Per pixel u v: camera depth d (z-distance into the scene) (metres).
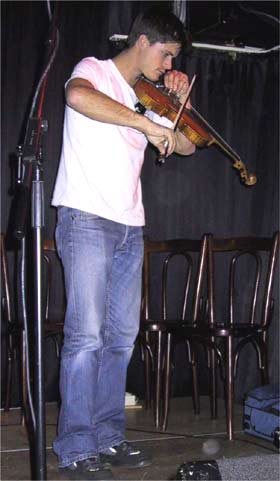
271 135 3.85
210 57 3.81
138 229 2.42
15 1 3.44
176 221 3.78
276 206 3.82
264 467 2.01
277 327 3.67
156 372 3.11
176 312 3.79
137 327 2.44
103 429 2.42
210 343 3.05
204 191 3.84
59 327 3.02
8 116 3.43
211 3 3.52
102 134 2.27
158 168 3.75
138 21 2.36
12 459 2.52
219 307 3.86
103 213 2.26
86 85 2.20
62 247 2.30
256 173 3.87
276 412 2.79
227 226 3.87
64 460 2.28
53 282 3.49
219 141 2.82
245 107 3.87
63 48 3.50
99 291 2.26
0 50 3.41
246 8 3.52
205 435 2.95
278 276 3.68
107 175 2.27
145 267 3.48
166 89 2.51
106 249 2.28
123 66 2.38
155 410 3.12
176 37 2.34
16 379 3.46
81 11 3.53
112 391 2.42
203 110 3.81
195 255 3.82
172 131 2.17
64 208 2.29
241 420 3.26
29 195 1.69
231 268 3.44
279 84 3.83
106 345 2.42
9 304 3.22
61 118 3.49
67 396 2.27
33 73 3.46
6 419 3.18
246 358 3.78
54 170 3.48
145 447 2.73
